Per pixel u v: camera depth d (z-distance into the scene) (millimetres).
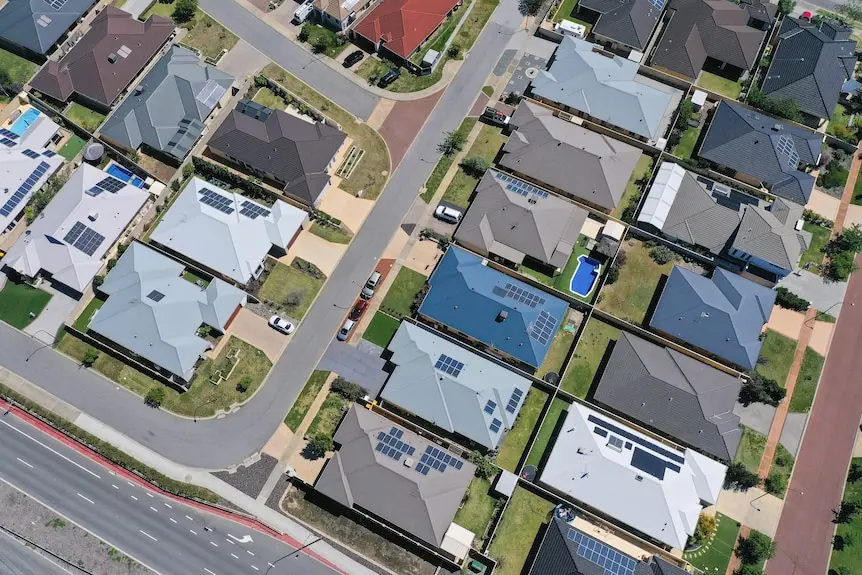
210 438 102562
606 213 114375
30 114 121812
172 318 104938
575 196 113938
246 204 113625
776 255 106375
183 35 130250
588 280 110250
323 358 106375
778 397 101000
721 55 123562
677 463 96375
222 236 109625
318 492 98625
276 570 96000
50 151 118250
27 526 98000
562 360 105562
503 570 94438
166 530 98000
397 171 118750
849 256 110312
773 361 104938
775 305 108375
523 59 126938
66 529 98000
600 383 101250
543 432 101188
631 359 101562
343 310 109625
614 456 95812
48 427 103438
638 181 117000
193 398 104625
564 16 130250
